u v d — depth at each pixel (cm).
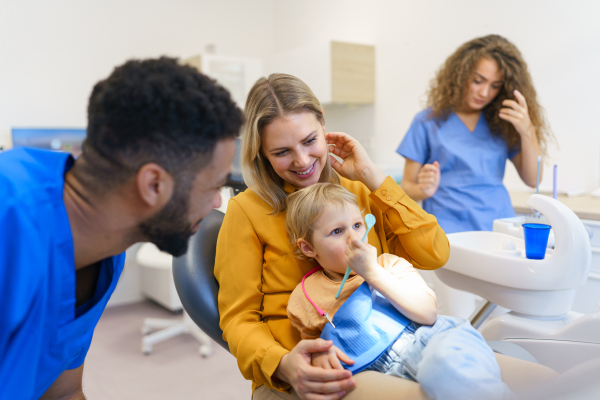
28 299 63
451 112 162
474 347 74
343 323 83
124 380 213
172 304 298
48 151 71
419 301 84
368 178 106
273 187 102
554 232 87
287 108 93
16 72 303
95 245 70
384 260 95
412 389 74
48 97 314
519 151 150
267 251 101
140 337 265
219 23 391
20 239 61
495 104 153
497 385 69
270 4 421
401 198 104
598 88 145
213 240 109
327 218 89
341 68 312
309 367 76
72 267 68
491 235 112
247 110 98
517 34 187
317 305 88
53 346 71
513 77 146
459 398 68
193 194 67
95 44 330
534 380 71
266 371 83
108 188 64
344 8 345
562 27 161
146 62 65
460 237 115
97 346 254
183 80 63
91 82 330
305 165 95
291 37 404
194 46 379
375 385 76
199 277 103
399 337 85
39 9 308
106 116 61
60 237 66
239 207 103
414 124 174
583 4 153
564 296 90
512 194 167
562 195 132
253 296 96
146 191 64
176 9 367
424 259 102
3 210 61
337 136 108
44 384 76
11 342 63
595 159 138
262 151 101
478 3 234
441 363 70
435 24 272
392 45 308
